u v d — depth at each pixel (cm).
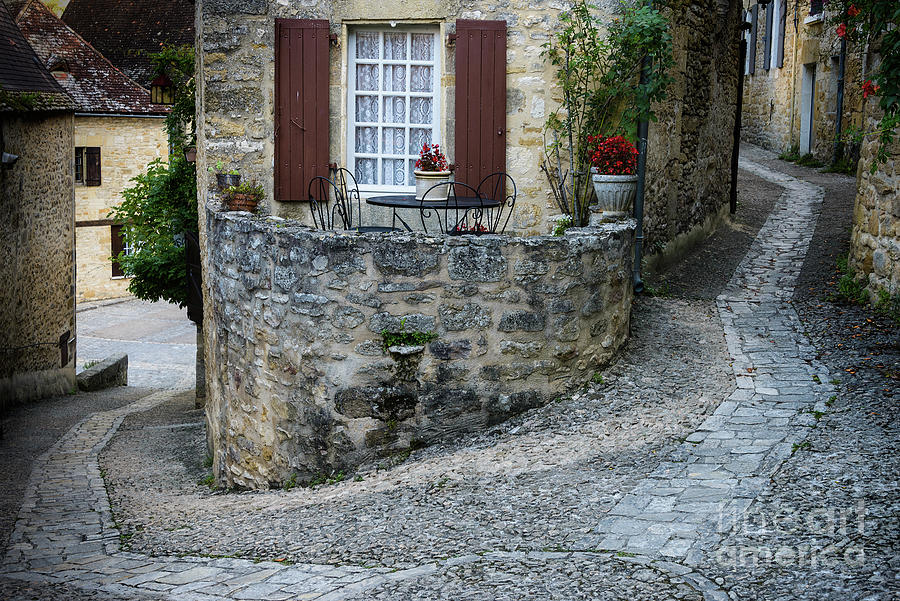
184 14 3219
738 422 673
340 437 738
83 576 559
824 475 561
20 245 1638
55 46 2766
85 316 2697
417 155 982
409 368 728
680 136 1127
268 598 468
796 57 2164
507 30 944
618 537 502
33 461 1119
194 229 1499
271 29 952
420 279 720
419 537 544
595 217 899
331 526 596
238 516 686
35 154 1719
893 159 879
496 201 882
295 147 963
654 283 1033
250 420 819
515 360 741
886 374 741
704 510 527
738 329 888
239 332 820
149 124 2850
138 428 1360
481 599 436
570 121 940
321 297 725
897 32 783
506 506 577
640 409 721
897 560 442
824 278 1041
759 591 423
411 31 967
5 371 1580
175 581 520
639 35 903
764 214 1436
